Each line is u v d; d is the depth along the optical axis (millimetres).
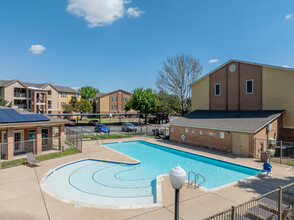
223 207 8984
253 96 23281
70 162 16469
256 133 17844
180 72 38125
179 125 25641
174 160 18906
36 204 9188
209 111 28016
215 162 17656
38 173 13547
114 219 7977
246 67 24016
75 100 59438
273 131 19516
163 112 50312
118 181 13328
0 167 14438
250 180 12422
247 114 22188
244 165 15484
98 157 18312
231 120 21656
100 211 8617
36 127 18406
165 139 28500
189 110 38969
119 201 10375
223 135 20469
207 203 9406
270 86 21719
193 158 19719
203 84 29672
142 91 49625
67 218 8031
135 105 48688
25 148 19078
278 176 13117
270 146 18641
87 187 12250
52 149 20922
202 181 13414
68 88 66875
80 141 21469
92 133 34281
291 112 20047
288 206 8047
